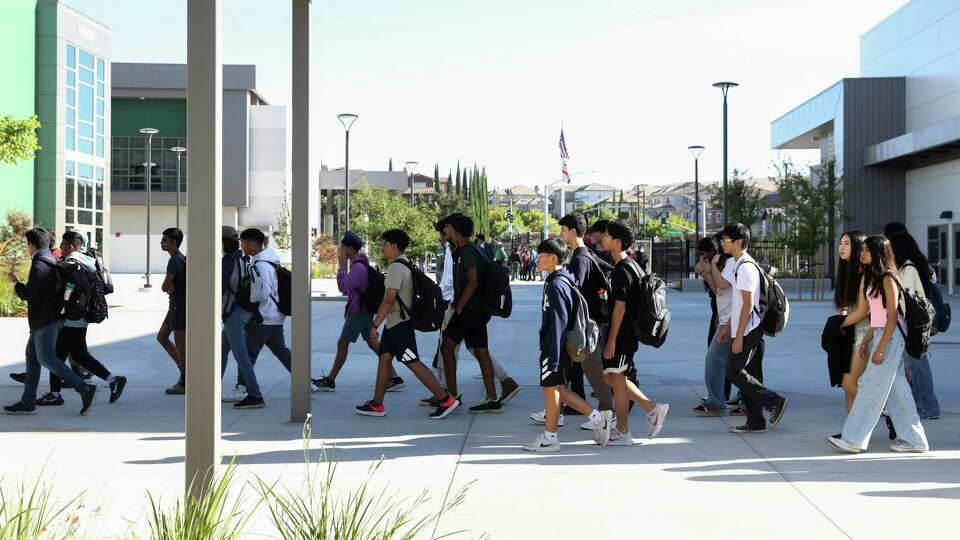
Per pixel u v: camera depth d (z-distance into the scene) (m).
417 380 12.22
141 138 68.75
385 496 6.07
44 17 44.78
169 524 3.99
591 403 10.29
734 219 46.53
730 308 9.18
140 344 16.31
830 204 34.16
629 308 7.82
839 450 7.68
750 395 8.42
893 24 41.69
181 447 7.77
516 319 23.12
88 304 9.59
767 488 6.38
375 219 41.81
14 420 9.09
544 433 7.73
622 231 7.84
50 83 45.00
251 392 9.89
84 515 5.46
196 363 4.96
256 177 69.12
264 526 5.31
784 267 40.34
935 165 37.03
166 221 69.38
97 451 7.61
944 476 6.72
